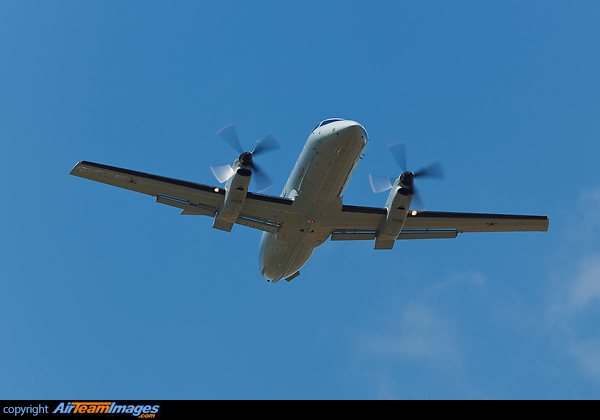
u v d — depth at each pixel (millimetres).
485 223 93500
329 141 78312
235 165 78812
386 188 86375
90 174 77750
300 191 83250
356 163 80812
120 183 79312
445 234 94438
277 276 100500
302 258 93688
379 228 88562
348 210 85188
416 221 91375
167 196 81625
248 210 83500
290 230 86562
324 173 80188
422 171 85688
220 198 81688
